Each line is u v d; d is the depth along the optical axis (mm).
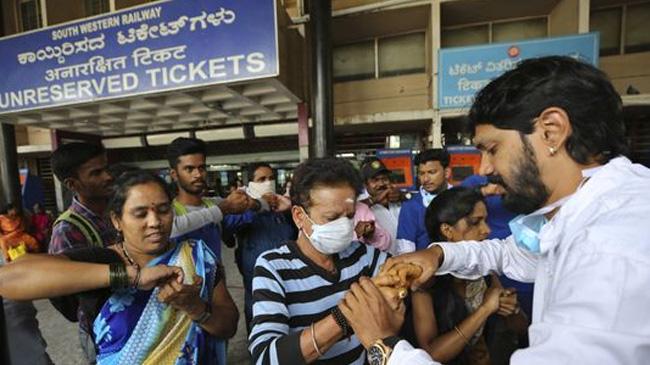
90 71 4219
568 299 458
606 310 417
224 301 1096
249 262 1990
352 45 6742
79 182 1402
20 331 988
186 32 3838
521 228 680
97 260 927
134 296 920
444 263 912
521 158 567
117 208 988
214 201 1954
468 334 1007
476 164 4438
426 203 1898
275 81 3885
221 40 3744
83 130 6582
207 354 1052
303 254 959
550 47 4723
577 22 5102
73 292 790
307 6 5824
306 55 5168
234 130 6621
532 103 540
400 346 590
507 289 1086
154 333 922
